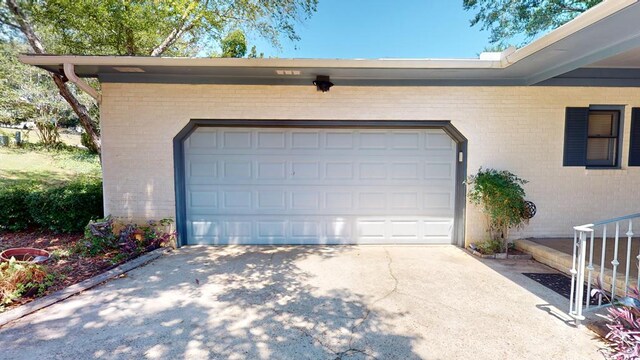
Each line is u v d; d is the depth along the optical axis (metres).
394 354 2.69
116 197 5.60
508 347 2.78
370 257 5.20
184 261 4.95
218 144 5.83
